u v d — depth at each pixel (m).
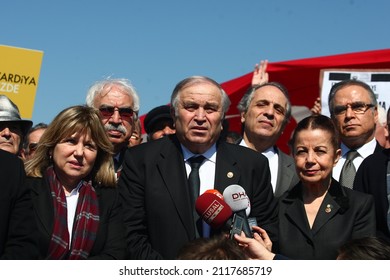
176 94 4.77
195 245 3.58
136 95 5.73
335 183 4.69
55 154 4.43
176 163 4.71
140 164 4.74
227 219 4.29
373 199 4.64
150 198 4.61
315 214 4.61
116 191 4.57
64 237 4.26
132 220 4.62
